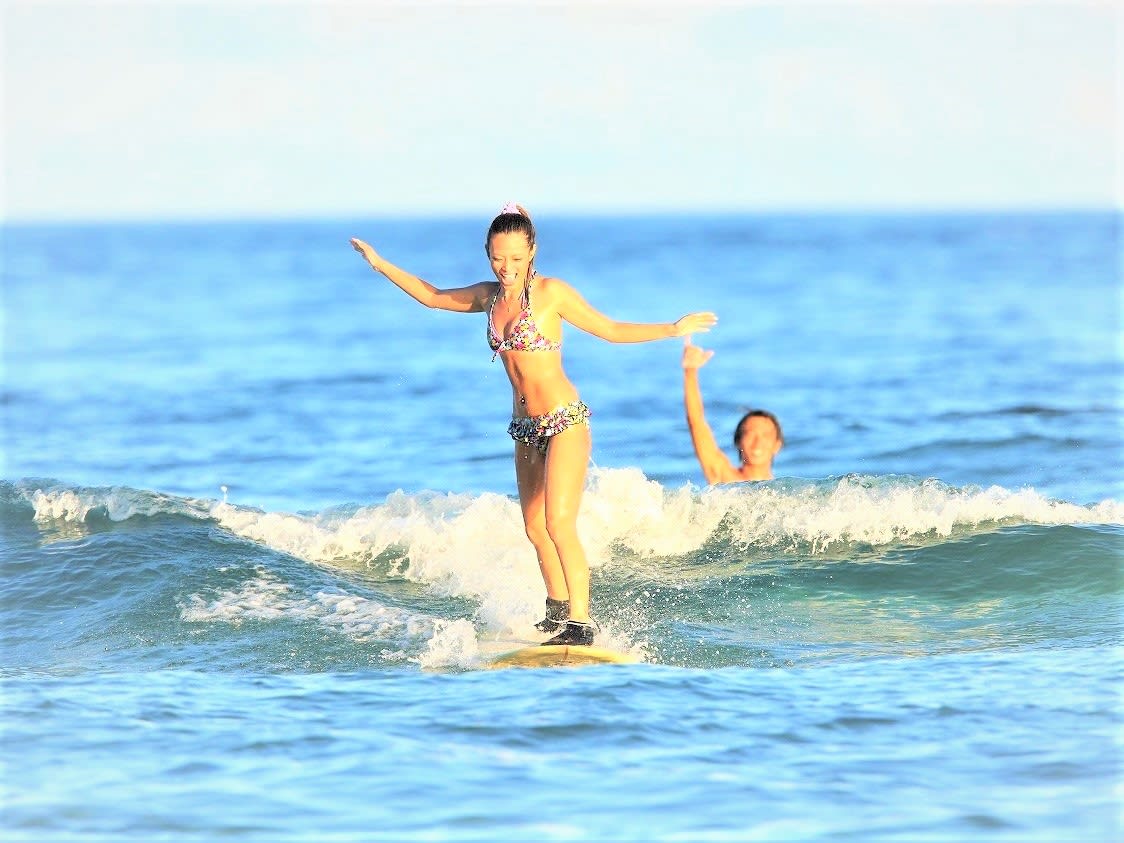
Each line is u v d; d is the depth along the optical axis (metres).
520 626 26.69
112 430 58.66
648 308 121.12
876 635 25.89
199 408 64.50
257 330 104.19
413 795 16.58
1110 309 105.88
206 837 15.24
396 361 81.69
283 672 23.53
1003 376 69.75
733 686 21.77
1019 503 32.59
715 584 29.20
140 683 22.58
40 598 28.52
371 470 48.72
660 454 51.03
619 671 22.81
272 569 29.86
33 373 78.94
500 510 32.41
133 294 153.25
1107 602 27.30
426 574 30.14
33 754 18.22
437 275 188.00
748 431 39.44
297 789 16.81
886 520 31.78
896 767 17.55
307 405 64.88
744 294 134.62
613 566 30.66
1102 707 20.14
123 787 16.86
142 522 32.75
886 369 74.12
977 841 14.99
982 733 18.95
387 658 24.34
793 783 16.97
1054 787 16.69
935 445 51.31
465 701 20.89
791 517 32.25
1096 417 56.19
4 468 49.84
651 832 15.34
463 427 57.81
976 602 27.86
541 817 15.83
